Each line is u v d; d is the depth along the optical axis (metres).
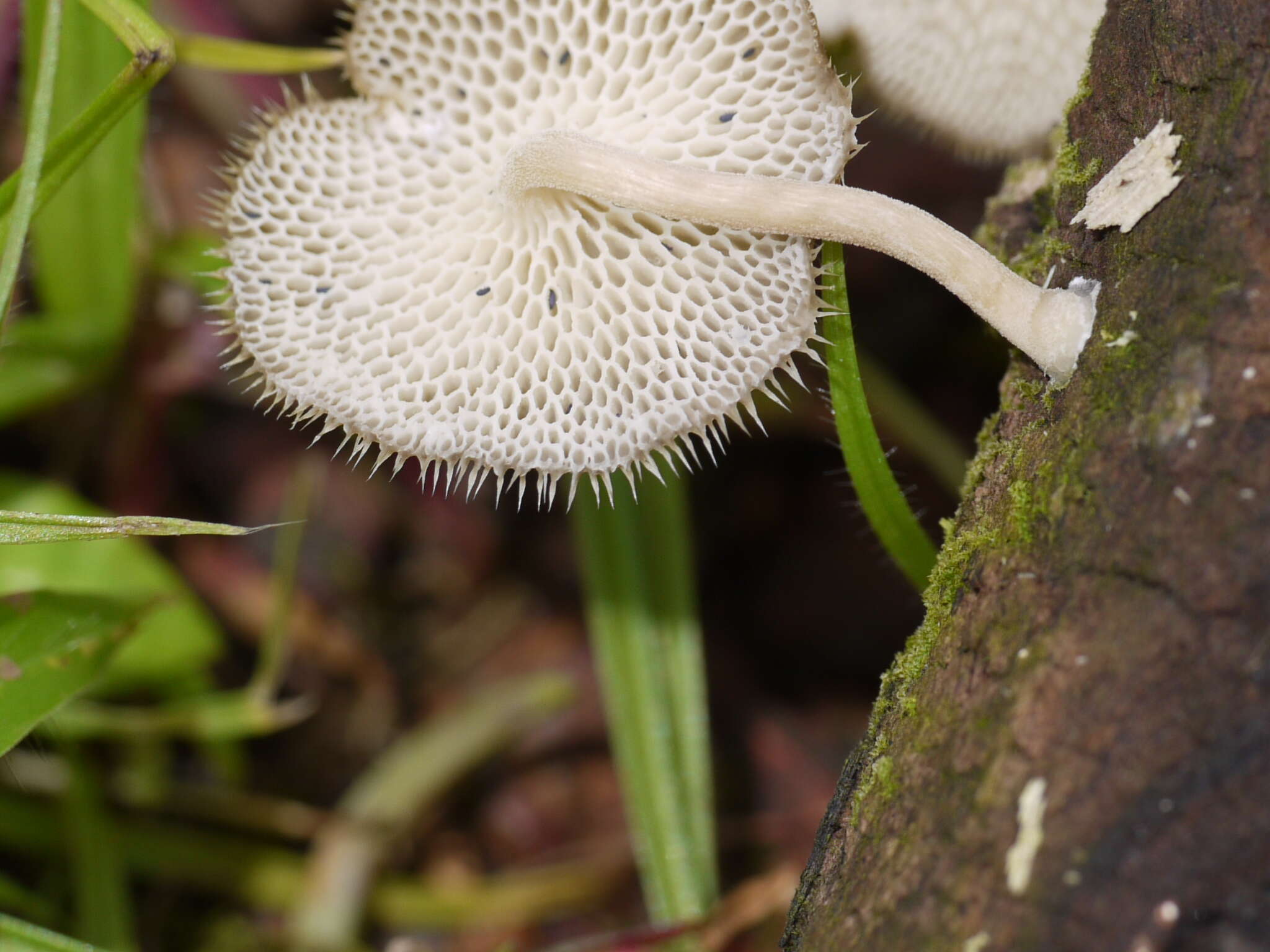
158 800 0.26
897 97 0.23
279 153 0.21
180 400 0.28
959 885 0.19
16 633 0.22
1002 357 0.28
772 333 0.21
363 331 0.21
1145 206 0.20
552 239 0.21
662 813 0.25
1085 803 0.19
